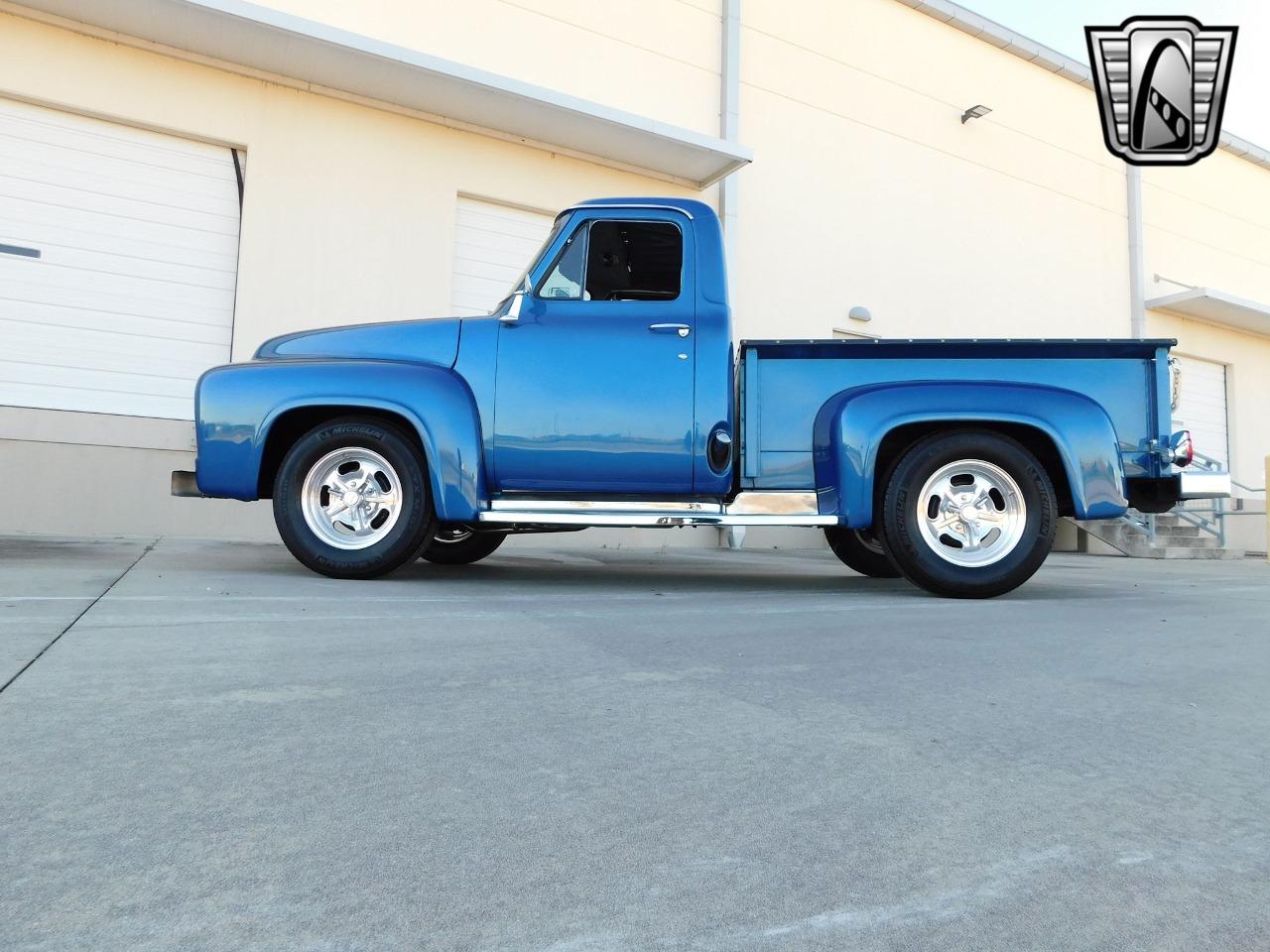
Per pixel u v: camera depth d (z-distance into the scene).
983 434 3.93
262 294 7.06
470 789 1.38
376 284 7.47
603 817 1.29
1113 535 10.70
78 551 5.01
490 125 7.91
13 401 6.36
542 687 2.04
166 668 2.08
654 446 4.07
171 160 6.91
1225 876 1.15
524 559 6.15
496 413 4.05
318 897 1.01
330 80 7.20
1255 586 5.36
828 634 2.90
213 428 3.97
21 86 6.33
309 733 1.63
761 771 1.51
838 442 3.91
